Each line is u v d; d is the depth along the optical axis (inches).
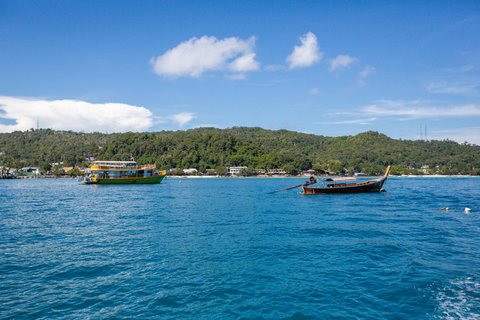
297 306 529.7
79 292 592.7
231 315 503.8
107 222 1320.1
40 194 3026.6
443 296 559.2
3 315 506.3
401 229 1128.8
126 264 745.0
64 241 978.7
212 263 746.8
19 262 767.7
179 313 510.9
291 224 1238.3
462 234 1042.7
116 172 4884.4
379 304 533.3
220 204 1991.9
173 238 1003.3
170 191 3425.2
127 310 522.0
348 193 2689.5
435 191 3196.4
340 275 663.1
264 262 750.5
